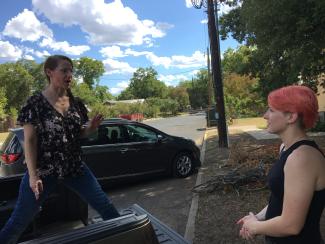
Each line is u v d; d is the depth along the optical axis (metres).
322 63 12.20
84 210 4.30
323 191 2.19
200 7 16.25
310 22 9.62
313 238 2.22
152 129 9.80
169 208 7.43
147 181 9.88
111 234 2.33
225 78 46.44
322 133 17.48
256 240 5.31
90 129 3.74
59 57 3.50
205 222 6.24
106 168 8.82
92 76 106.75
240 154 11.03
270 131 2.38
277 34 10.34
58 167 3.44
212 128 29.38
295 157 2.19
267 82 16.44
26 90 66.19
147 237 2.43
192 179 9.85
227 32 17.20
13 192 4.54
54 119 3.42
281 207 2.29
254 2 10.36
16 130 8.03
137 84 134.12
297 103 2.25
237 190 7.60
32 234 4.03
